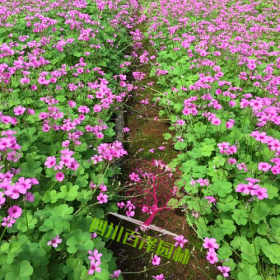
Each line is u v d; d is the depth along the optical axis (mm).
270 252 399
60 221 384
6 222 354
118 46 1149
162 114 790
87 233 376
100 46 933
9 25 995
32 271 315
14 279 308
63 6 1222
